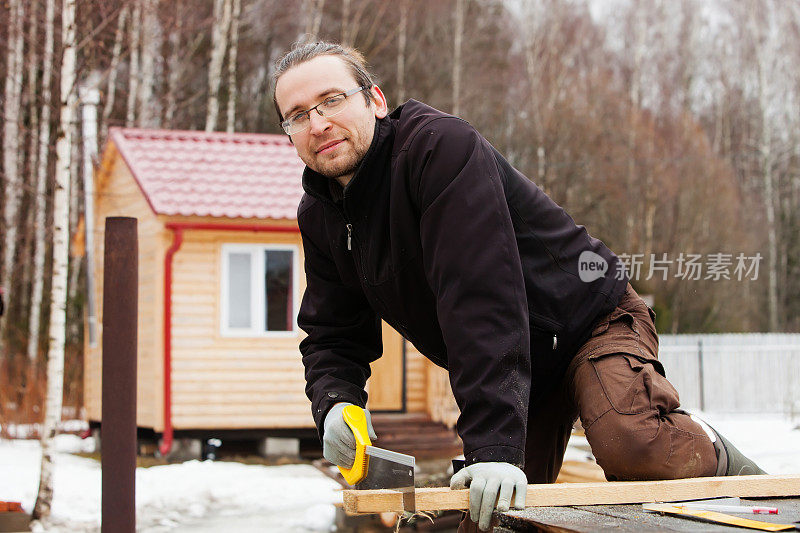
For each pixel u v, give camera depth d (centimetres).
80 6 795
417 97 2581
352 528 664
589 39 3294
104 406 448
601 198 2481
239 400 1096
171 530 679
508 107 2791
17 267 1783
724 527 169
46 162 1705
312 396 267
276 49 2584
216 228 1085
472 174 224
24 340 1772
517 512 191
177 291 1093
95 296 1291
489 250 219
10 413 1217
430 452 1090
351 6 2602
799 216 2942
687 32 3434
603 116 2748
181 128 2188
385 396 1215
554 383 273
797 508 196
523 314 220
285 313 1120
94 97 973
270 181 1149
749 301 2302
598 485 208
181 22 1830
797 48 3341
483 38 2789
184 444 1084
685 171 2441
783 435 929
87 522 700
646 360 255
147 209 1134
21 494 777
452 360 218
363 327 283
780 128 3309
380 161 240
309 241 278
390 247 247
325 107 234
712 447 243
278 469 987
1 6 1111
